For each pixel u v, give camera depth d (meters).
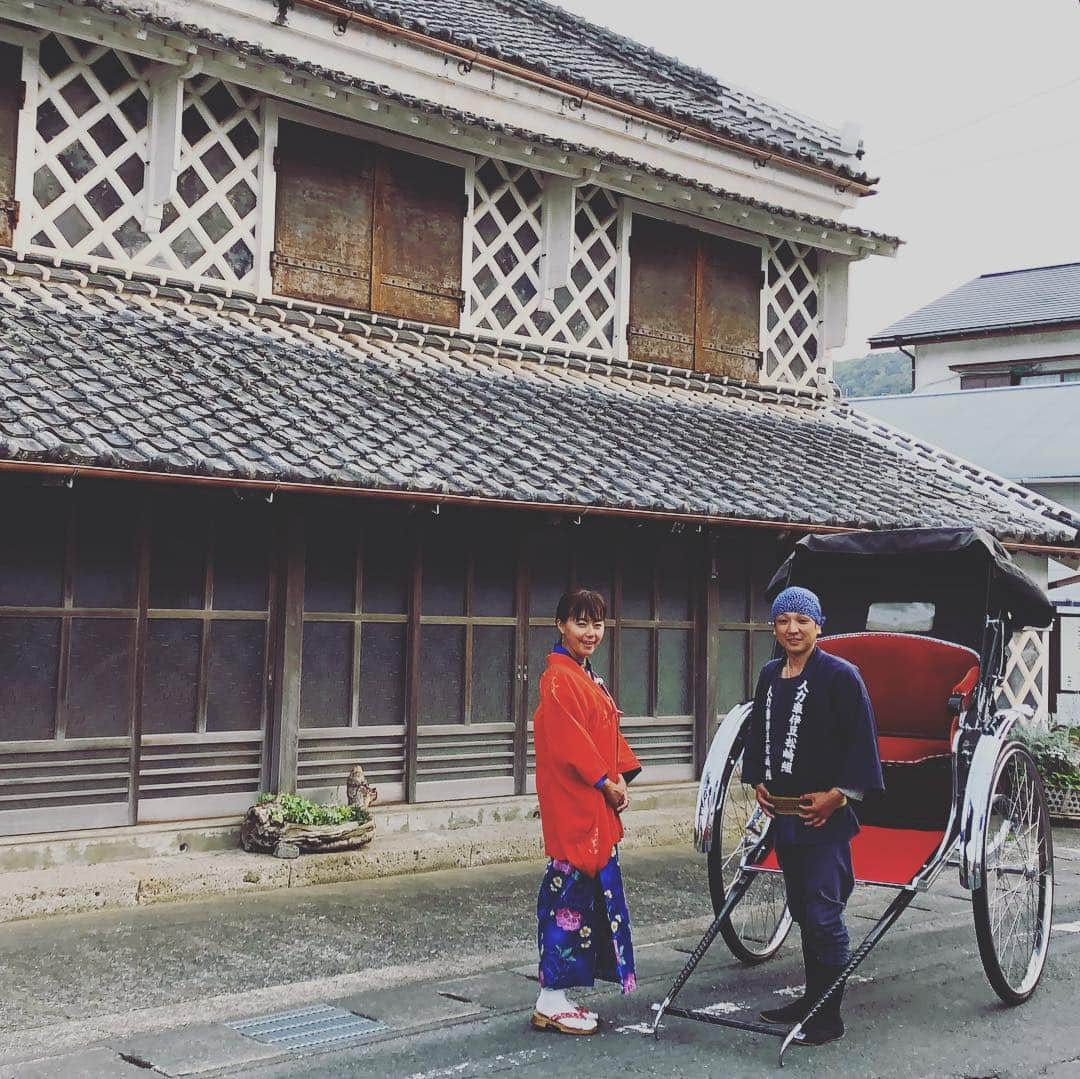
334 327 9.66
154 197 8.77
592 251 11.50
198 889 6.85
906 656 6.17
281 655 7.69
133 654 7.16
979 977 5.76
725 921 5.60
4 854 6.54
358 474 7.07
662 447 9.90
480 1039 4.65
